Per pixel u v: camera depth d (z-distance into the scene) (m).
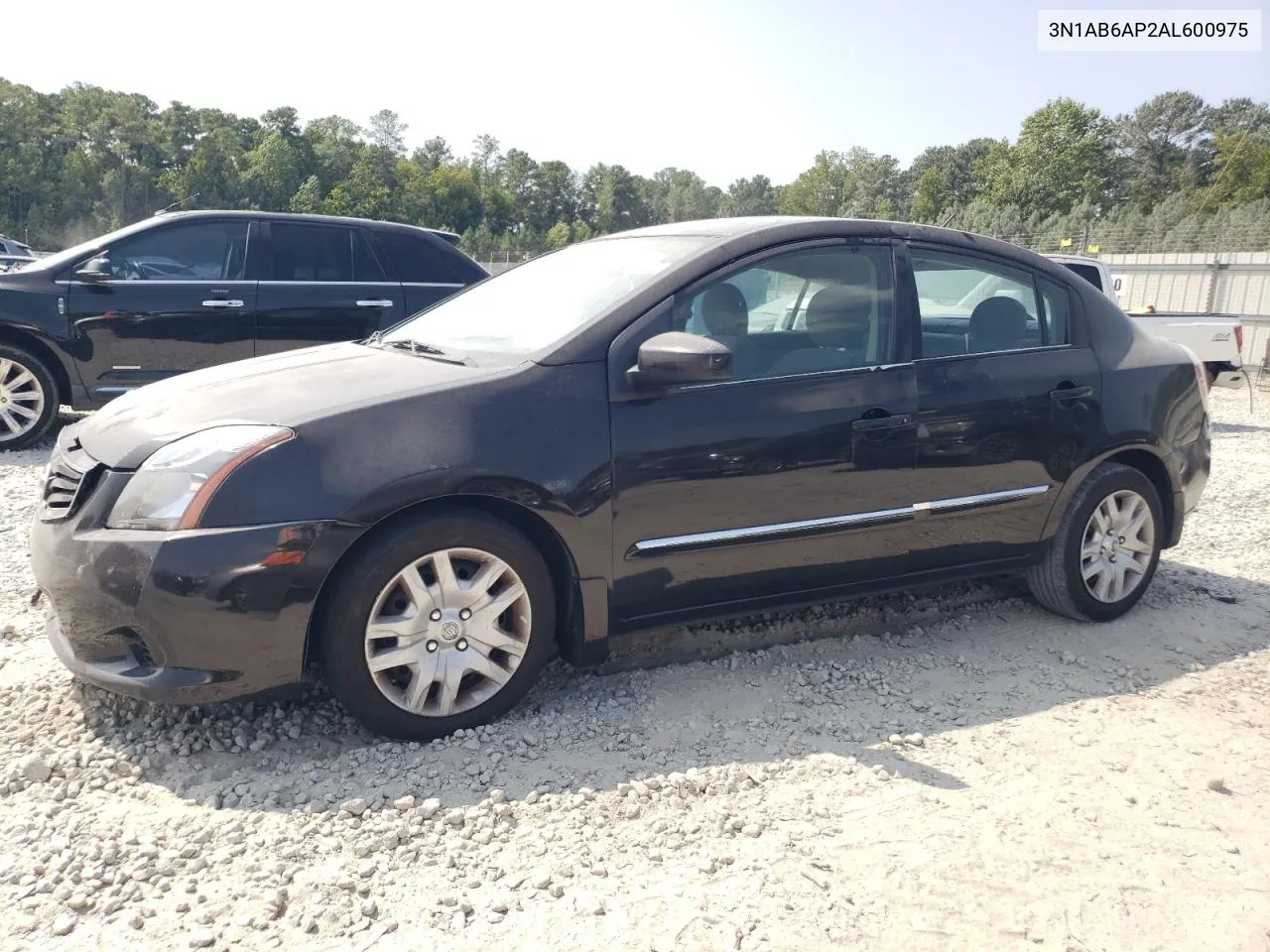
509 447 3.12
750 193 184.50
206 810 2.75
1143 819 2.89
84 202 110.62
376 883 2.46
